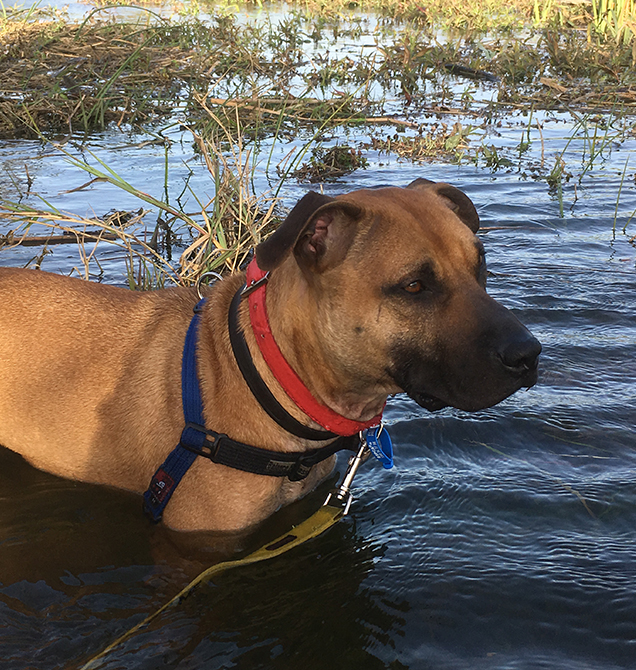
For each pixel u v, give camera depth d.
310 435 0.83
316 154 2.28
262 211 1.73
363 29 4.67
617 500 0.92
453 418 1.10
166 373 0.87
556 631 0.73
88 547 0.84
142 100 2.82
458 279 0.73
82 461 0.92
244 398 0.81
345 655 0.70
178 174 2.09
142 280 1.40
